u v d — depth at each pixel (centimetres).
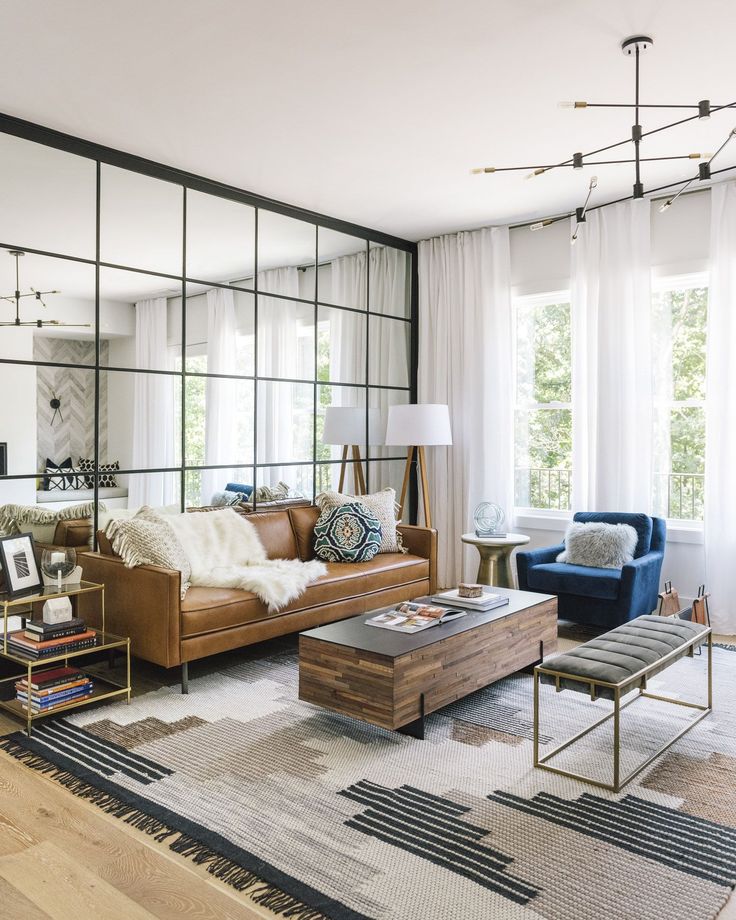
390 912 191
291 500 530
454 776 269
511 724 319
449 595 375
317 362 550
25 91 346
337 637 312
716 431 481
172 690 362
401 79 338
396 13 285
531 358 590
